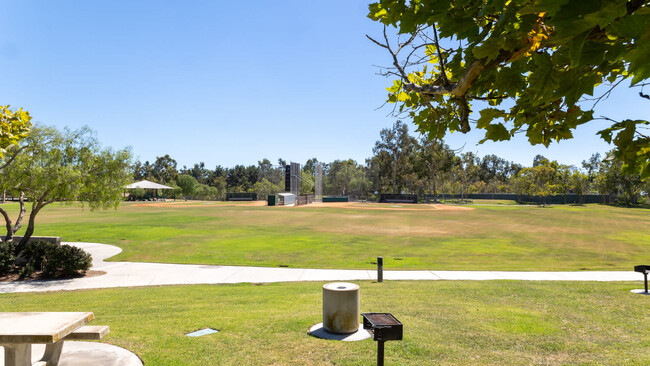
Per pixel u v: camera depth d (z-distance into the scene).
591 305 8.73
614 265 15.83
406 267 15.23
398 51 2.86
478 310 8.22
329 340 6.36
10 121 6.20
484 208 63.38
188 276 13.80
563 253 18.97
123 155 15.68
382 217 40.81
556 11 1.01
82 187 15.18
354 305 6.82
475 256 18.02
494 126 2.13
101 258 17.42
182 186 101.94
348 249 19.88
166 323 7.37
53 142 15.04
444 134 2.81
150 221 33.88
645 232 28.39
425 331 6.81
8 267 14.38
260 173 102.38
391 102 3.13
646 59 1.17
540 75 1.67
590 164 92.00
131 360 5.45
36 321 4.84
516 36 1.63
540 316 7.82
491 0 1.40
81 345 6.04
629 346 6.21
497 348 6.08
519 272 13.91
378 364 4.81
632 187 74.19
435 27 2.01
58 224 30.77
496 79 1.88
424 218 39.94
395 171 98.38
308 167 131.50
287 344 6.16
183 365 5.34
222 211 48.16
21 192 15.52
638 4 1.09
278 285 12.00
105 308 9.01
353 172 113.25
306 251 19.20
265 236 24.77
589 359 5.70
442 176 101.12
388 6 1.96
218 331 6.87
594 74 1.58
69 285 12.94
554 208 66.00
